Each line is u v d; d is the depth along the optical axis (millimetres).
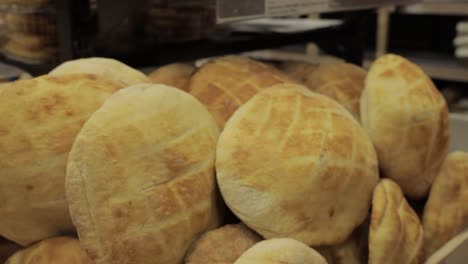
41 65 1091
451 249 805
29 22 1092
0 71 1271
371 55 2990
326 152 706
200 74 905
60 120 684
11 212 685
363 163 749
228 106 831
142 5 925
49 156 676
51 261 682
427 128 819
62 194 682
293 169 687
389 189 769
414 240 763
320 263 634
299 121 727
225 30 1284
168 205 656
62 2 929
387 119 810
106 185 627
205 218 693
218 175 702
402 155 817
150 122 666
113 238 626
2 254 756
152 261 645
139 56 1062
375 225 720
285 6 961
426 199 875
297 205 684
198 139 703
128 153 641
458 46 2480
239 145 702
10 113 682
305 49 2822
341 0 1100
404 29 3211
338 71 1004
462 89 2914
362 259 763
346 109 859
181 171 676
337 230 716
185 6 1146
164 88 707
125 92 679
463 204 834
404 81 830
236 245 683
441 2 2650
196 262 671
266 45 1281
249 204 686
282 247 621
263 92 775
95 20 958
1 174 675
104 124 639
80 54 953
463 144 1123
